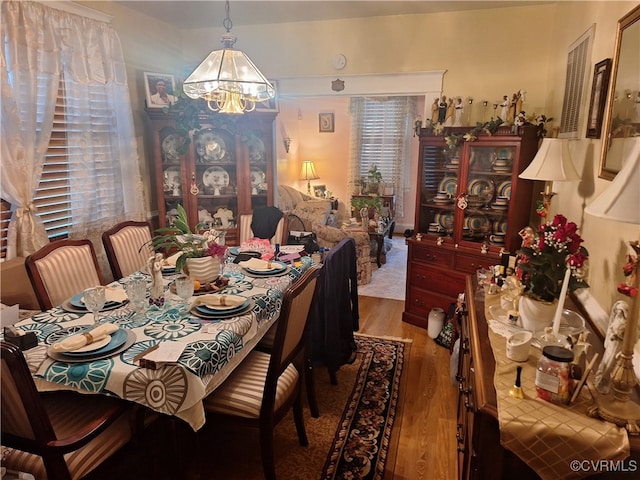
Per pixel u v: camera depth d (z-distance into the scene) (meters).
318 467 2.05
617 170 1.71
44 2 2.85
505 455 1.25
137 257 2.91
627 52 1.67
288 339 1.85
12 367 1.26
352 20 3.81
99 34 3.32
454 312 3.16
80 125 3.23
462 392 1.92
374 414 2.45
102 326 1.72
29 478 1.49
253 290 2.26
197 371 1.52
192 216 4.12
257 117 4.09
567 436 1.12
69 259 2.41
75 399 1.73
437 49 3.62
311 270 2.03
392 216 7.05
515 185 3.08
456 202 3.35
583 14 2.48
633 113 1.57
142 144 4.02
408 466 2.07
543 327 1.65
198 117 3.85
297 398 2.11
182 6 3.59
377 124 7.29
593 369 1.39
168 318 1.91
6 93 2.65
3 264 2.65
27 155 2.80
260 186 4.30
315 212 5.64
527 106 3.44
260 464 2.07
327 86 4.00
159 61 4.09
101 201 3.49
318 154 7.63
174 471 1.71
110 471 1.60
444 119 3.47
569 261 1.50
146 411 1.75
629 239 1.56
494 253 3.18
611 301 1.72
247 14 3.75
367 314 3.94
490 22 3.44
